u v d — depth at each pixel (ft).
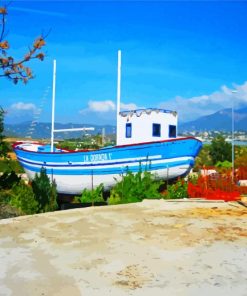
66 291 16.53
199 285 17.28
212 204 39.91
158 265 19.97
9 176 46.55
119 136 69.15
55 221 30.66
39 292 16.42
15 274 18.58
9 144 44.68
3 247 23.15
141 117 65.46
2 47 29.27
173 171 61.41
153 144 61.00
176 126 68.69
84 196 65.77
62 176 74.74
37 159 80.64
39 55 30.68
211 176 52.54
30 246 23.39
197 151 62.28
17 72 30.17
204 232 27.22
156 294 16.25
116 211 35.53
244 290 16.74
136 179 53.57
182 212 35.17
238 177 61.62
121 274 18.63
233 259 21.04
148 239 25.18
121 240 24.90
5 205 43.39
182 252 22.29
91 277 18.22
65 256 21.43
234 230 27.86
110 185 67.72
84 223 29.99
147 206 38.50
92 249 22.80
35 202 48.88
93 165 68.49
